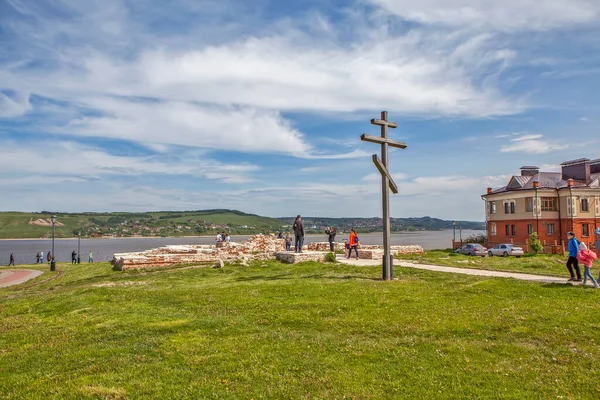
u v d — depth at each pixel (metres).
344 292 14.83
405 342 9.37
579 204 53.72
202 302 14.13
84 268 33.94
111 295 16.19
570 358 8.34
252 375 7.75
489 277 18.23
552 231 54.69
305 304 13.10
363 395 6.95
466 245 49.09
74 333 10.85
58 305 15.02
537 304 12.63
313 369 7.98
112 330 10.89
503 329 10.14
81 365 8.46
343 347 9.12
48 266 42.25
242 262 25.06
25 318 13.43
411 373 7.75
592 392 7.01
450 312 11.76
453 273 19.94
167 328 10.85
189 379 7.63
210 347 9.25
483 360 8.32
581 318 10.85
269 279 19.06
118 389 7.23
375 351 8.84
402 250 34.41
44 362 8.73
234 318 11.79
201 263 28.30
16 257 111.81
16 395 7.12
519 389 7.12
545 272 21.17
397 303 12.98
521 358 8.40
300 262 24.36
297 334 10.16
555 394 6.93
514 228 58.03
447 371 7.81
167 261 28.53
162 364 8.33
